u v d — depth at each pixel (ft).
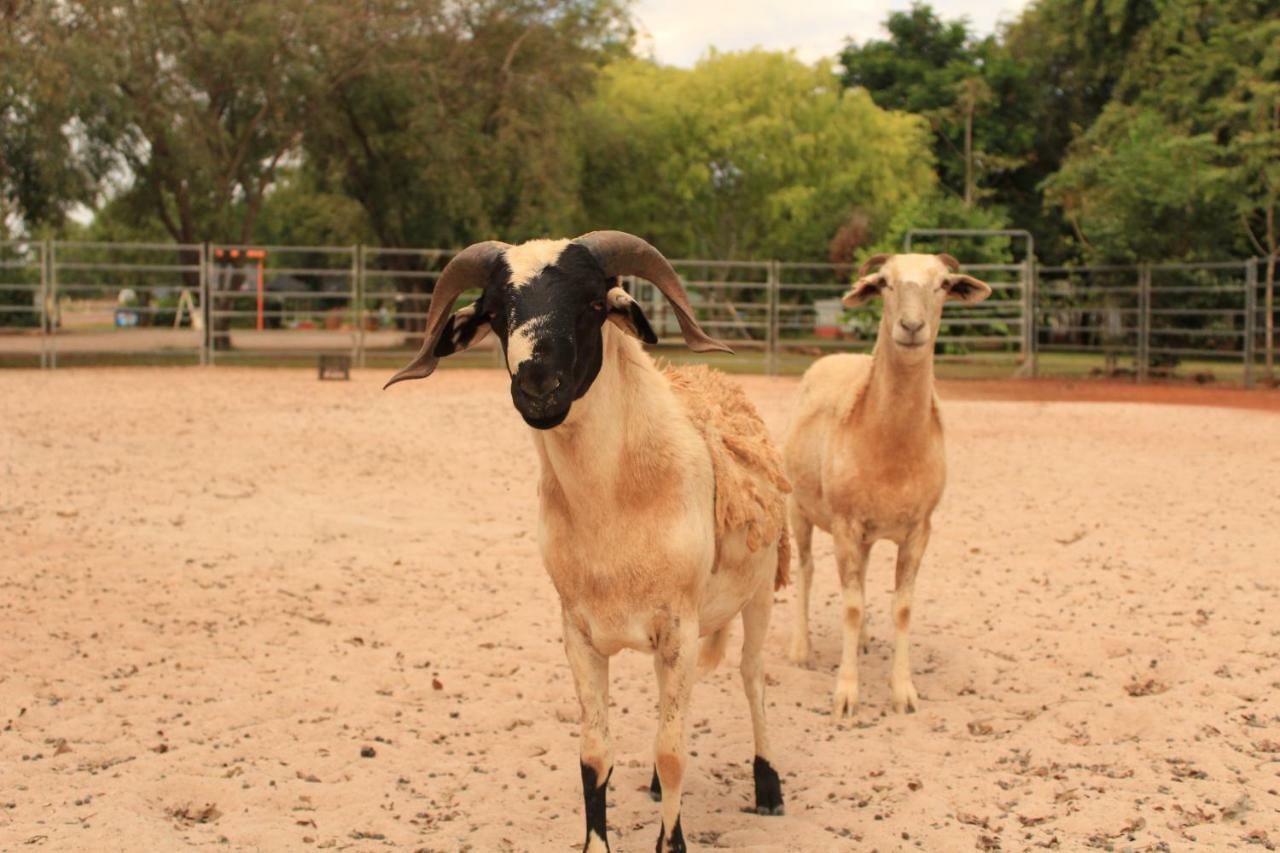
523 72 120.57
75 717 22.58
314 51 114.01
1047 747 21.15
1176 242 113.29
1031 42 193.77
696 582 16.40
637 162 145.28
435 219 123.95
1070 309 116.67
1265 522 39.83
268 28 110.32
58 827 17.52
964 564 35.27
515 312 14.56
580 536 16.14
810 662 27.22
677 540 16.07
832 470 24.61
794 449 26.63
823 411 26.07
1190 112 126.82
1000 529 39.78
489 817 18.63
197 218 131.34
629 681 25.50
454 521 40.91
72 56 99.40
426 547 36.96
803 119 149.28
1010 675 25.61
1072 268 112.68
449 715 23.17
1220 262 113.19
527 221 119.85
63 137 106.32
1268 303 100.12
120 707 23.08
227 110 124.88
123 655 26.22
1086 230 119.85
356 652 26.91
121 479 46.52
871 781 20.11
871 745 21.91
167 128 112.16
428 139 114.73
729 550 17.69
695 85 148.15
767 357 107.55
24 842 16.97
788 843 17.54
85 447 54.13
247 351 106.52
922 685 25.36
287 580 32.68
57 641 27.02
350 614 29.81
